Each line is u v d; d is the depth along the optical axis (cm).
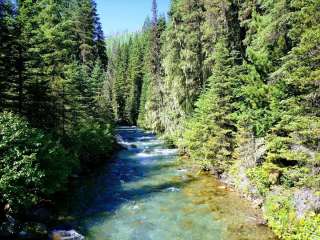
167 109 4200
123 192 2072
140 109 6831
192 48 3212
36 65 2250
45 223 1505
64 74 2803
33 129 1628
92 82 3891
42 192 1680
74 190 2103
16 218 1404
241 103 2100
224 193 1947
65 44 3006
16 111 2041
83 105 3309
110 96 7412
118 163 3008
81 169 2525
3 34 1950
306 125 1232
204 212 1664
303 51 1208
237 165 2075
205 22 2986
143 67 7350
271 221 1400
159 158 3222
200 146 2484
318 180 1214
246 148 1933
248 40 2352
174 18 3541
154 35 5278
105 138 3391
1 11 2011
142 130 6178
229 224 1491
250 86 1766
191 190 2059
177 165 2844
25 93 2117
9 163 1400
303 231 1202
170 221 1575
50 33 2598
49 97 2255
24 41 2128
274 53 1661
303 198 1316
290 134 1388
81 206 1800
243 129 1895
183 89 3384
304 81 1214
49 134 2008
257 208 1645
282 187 1520
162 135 4578
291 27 1535
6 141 1419
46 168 1620
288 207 1357
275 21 1477
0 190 1345
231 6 2745
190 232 1436
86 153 2778
